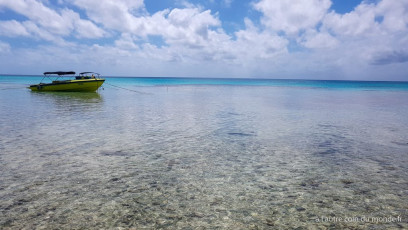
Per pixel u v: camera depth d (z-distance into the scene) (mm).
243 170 5137
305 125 10352
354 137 8219
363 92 40062
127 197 3904
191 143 7254
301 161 5750
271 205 3689
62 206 3611
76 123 10086
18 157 5762
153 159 5766
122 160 5668
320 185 4410
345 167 5352
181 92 33938
